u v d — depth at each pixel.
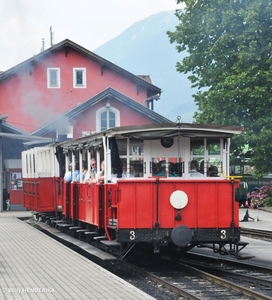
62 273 12.19
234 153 33.31
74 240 18.27
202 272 13.38
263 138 30.88
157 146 14.14
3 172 39.22
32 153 26.80
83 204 17.34
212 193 13.79
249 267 14.74
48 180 23.92
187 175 14.14
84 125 42.66
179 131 13.91
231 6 32.25
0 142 36.41
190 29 34.41
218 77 33.16
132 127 13.80
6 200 39.31
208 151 14.34
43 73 49.59
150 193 13.55
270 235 21.89
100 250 15.27
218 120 32.62
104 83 50.16
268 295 11.48
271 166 32.03
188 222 13.66
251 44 30.56
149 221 13.52
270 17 30.94
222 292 11.65
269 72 30.11
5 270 12.62
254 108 31.92
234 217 13.87
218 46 32.19
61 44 49.28
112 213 14.14
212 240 13.73
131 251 16.25
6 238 19.86
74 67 49.91
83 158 17.73
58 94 49.69
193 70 35.50
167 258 16.17
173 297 11.26
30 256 14.97
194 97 35.81
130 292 10.06
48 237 20.14
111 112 43.09
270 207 37.75
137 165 14.15
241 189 41.38
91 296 9.70
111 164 14.25
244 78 30.62
